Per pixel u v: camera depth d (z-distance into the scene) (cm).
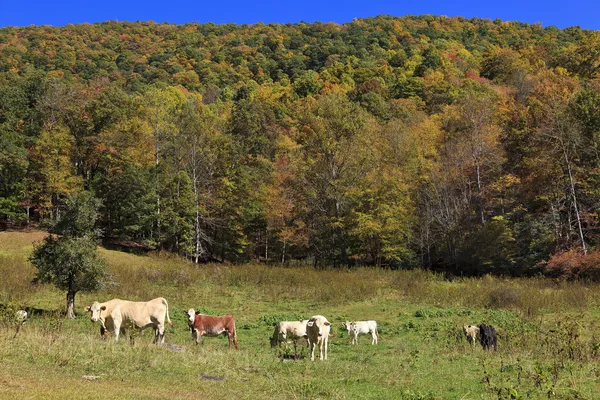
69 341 1329
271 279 3547
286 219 5547
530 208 4978
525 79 8094
